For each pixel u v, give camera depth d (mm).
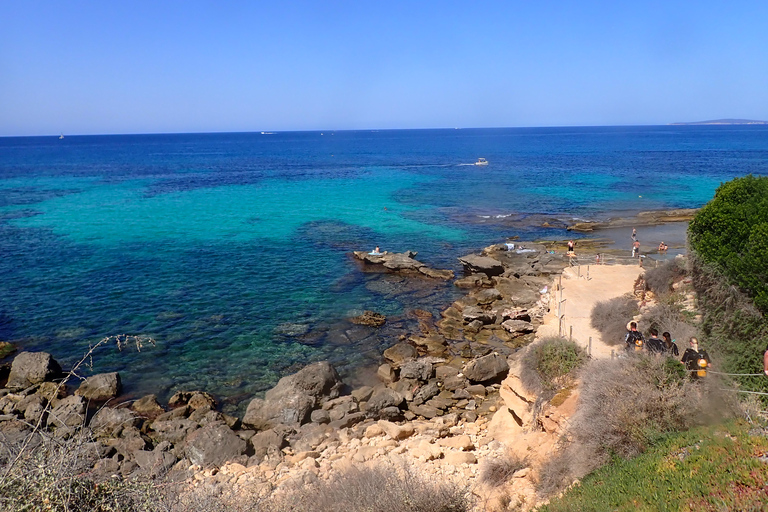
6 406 20906
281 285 37031
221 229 54594
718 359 14633
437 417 20422
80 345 27172
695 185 82062
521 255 43812
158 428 19406
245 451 17734
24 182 94375
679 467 10086
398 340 28422
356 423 20078
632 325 15961
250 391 23141
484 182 91250
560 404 15039
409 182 92938
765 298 14984
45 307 32125
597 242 47812
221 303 33312
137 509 6816
